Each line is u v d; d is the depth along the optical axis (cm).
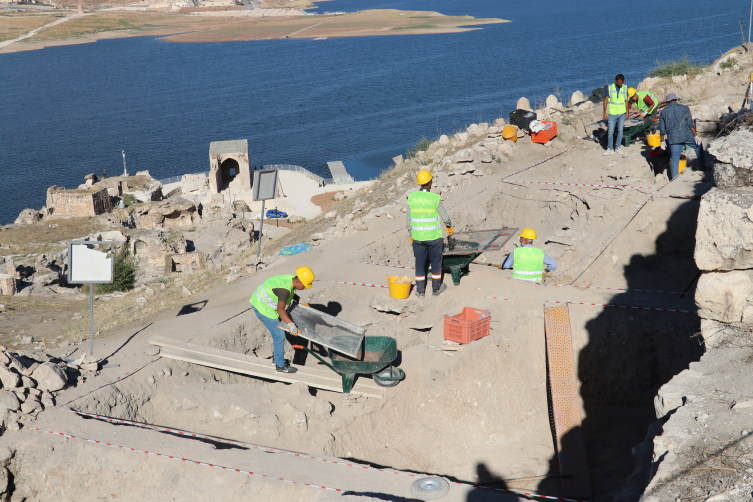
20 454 680
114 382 807
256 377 960
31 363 816
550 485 788
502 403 910
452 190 1609
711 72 2077
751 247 549
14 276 2880
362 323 1062
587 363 940
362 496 571
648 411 900
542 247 1337
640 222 1191
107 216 4272
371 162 8338
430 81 14425
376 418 870
